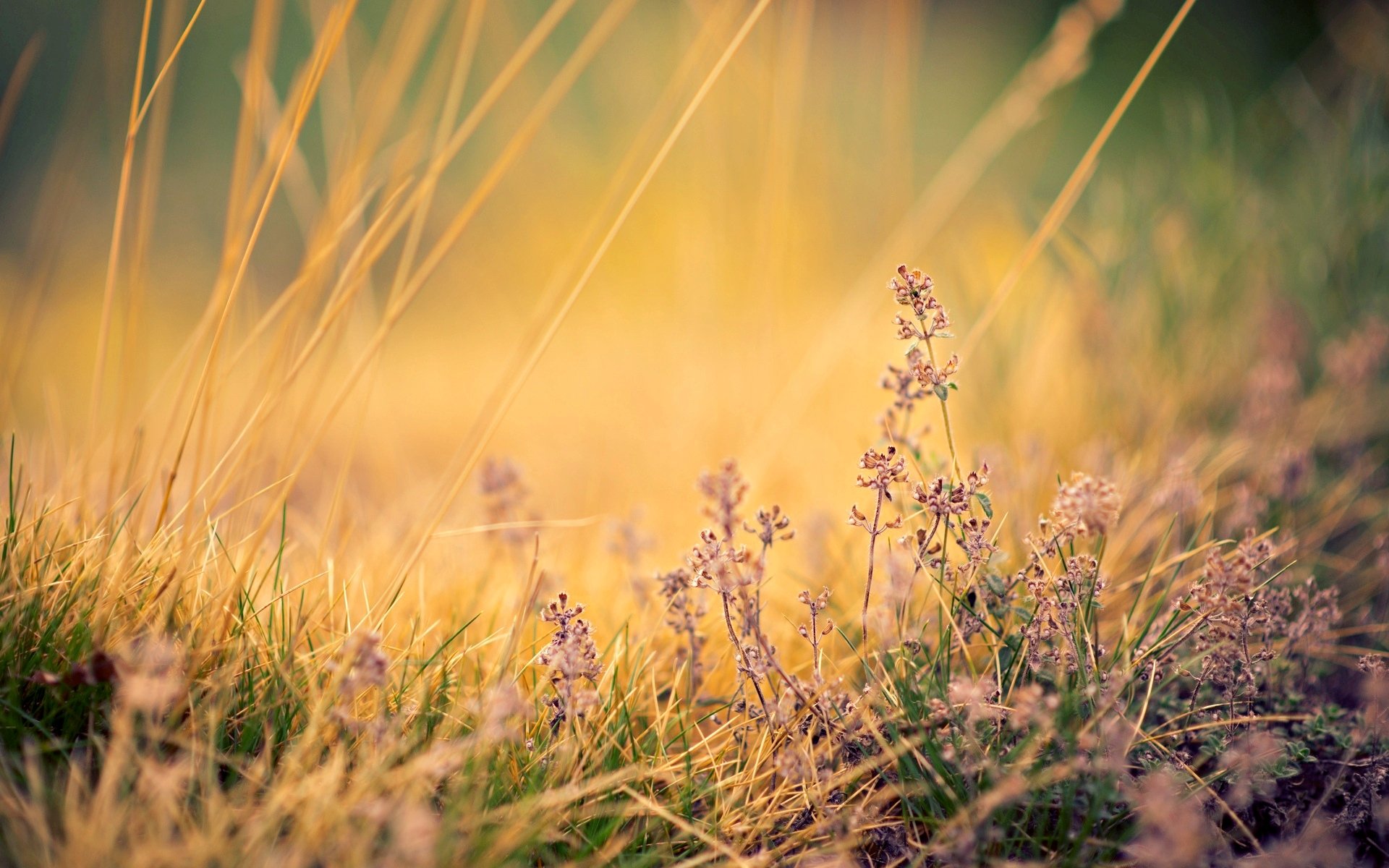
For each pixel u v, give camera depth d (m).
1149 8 3.53
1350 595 0.94
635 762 0.84
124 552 0.85
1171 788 0.81
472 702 0.84
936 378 0.85
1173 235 1.24
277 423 0.94
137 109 0.88
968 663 0.86
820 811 0.83
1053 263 1.18
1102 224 1.33
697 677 0.88
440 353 1.84
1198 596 0.84
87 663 0.82
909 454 0.88
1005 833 0.82
